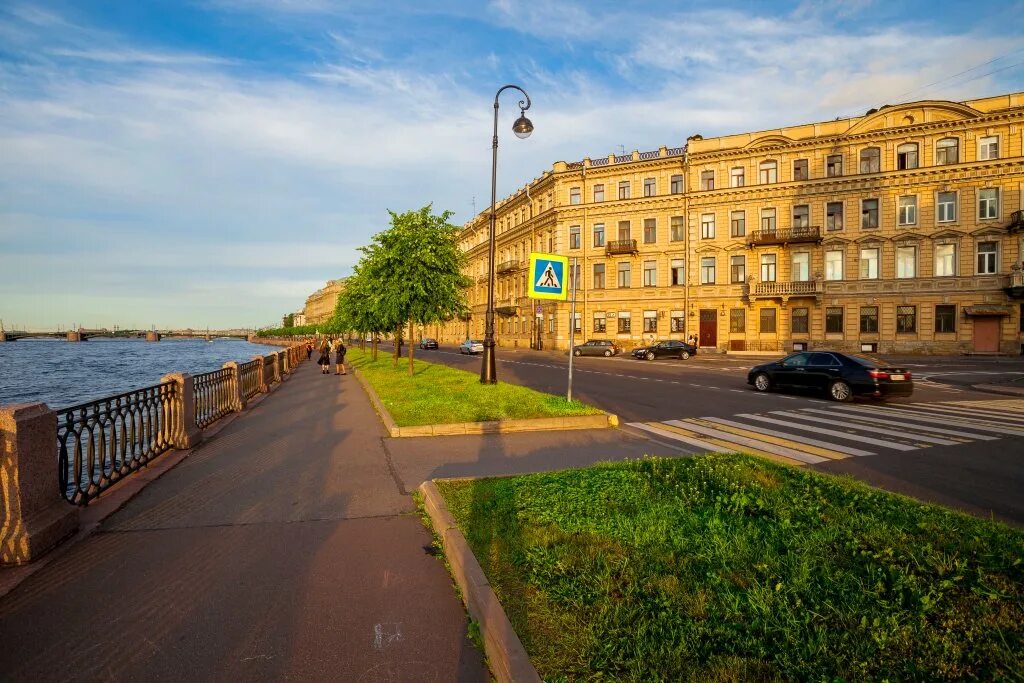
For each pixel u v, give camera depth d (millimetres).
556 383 18891
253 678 2750
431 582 3795
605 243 44562
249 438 8977
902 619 2889
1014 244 34062
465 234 70875
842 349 37688
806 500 4836
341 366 25922
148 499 5629
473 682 2709
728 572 3473
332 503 5512
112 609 3404
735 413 12094
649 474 5789
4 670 2797
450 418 9836
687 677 2469
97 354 84938
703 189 41500
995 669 2492
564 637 2770
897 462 7445
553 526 4316
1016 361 30672
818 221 38344
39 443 4320
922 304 36031
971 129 34938
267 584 3744
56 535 4359
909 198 36406
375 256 19219
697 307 41344
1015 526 4879
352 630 3184
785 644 2713
